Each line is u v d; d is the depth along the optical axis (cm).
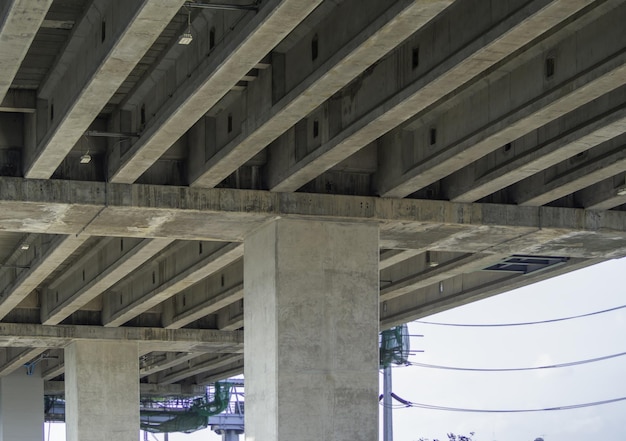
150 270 4153
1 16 1909
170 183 2820
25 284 3897
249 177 2841
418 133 2711
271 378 2816
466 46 2080
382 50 2094
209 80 2197
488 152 2544
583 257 3316
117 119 2727
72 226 2936
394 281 3997
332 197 2850
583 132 2412
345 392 2819
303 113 2397
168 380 6738
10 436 6350
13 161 2747
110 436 4778
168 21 1925
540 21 1911
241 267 4034
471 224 2898
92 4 2136
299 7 1900
